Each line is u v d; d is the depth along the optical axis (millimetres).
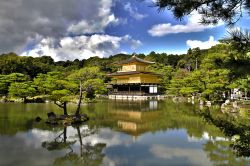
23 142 16375
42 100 44688
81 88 26234
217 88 34500
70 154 13883
